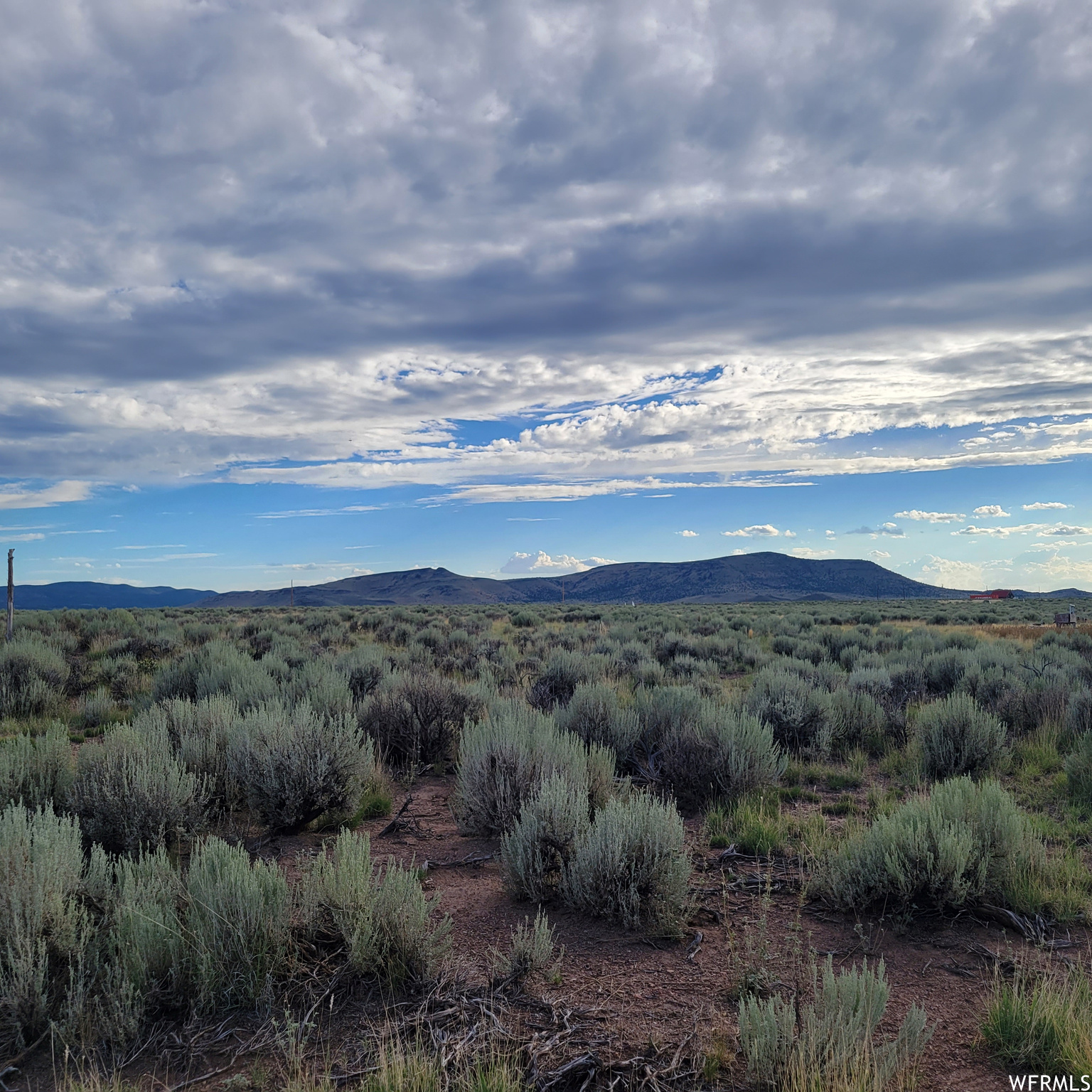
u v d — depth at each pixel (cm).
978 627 3294
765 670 1484
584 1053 346
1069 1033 352
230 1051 349
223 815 683
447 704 999
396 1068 313
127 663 1661
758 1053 326
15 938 369
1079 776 806
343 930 417
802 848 621
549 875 549
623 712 959
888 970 439
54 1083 328
